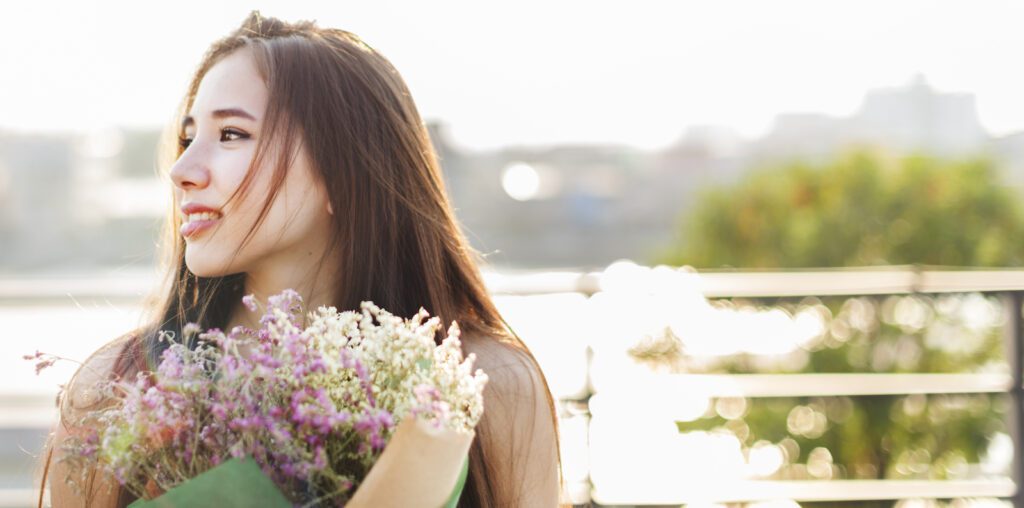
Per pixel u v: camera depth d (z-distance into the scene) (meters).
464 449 1.01
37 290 3.22
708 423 4.21
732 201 5.25
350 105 1.39
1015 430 2.71
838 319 4.21
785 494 2.93
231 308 1.45
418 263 1.43
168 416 1.04
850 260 5.00
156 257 1.58
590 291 2.90
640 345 4.15
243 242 1.32
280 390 1.05
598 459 2.94
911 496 2.85
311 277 1.39
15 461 4.56
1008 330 2.73
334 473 1.04
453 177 18.19
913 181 4.98
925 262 4.89
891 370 4.13
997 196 4.91
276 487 1.03
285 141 1.33
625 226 17.67
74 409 1.32
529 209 17.86
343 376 1.07
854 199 5.04
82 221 16.83
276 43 1.38
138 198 17.80
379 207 1.40
